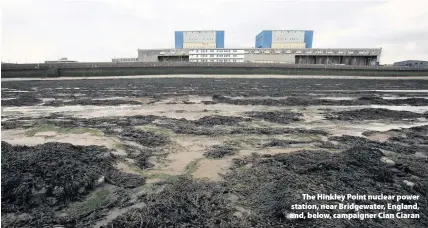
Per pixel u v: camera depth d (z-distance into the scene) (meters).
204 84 29.17
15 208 3.78
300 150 6.53
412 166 5.49
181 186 4.60
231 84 29.41
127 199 4.20
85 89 23.20
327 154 6.04
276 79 39.19
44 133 8.12
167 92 20.70
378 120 10.57
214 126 9.22
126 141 7.34
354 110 12.71
